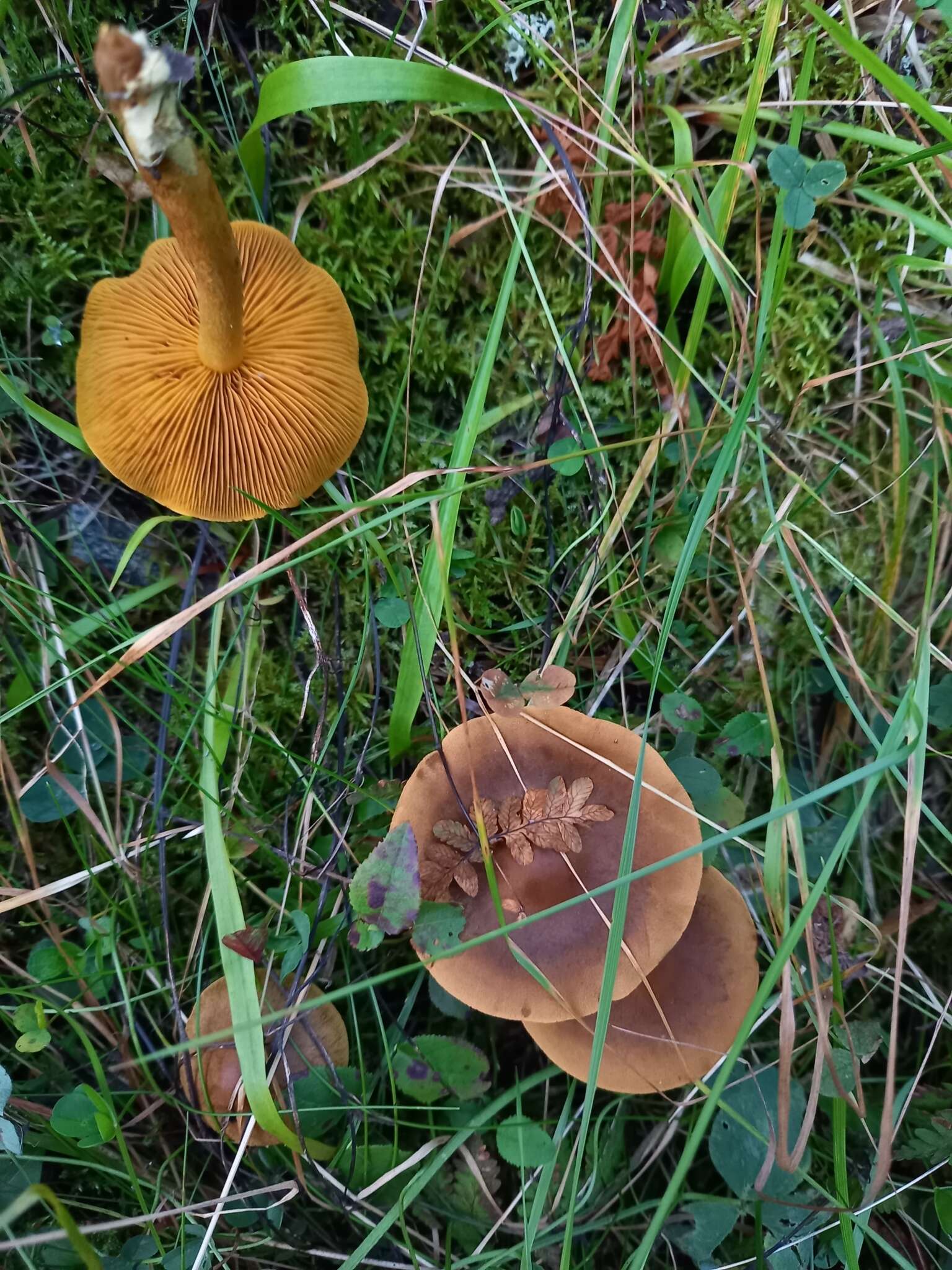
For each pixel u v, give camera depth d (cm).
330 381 20
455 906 20
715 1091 16
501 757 21
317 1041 21
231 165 21
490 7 21
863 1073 24
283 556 20
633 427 23
